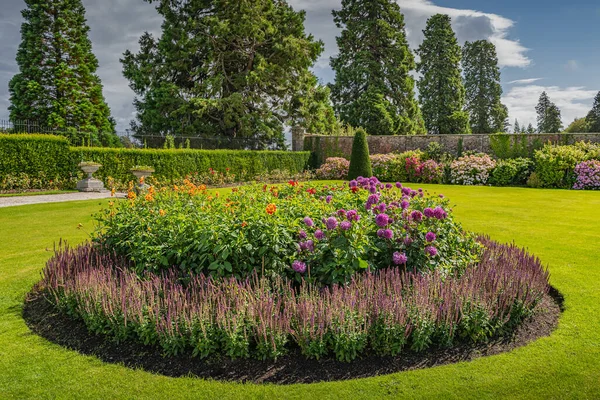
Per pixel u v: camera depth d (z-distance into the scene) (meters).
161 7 23.03
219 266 3.42
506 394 2.39
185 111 22.19
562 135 18.66
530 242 6.23
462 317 2.94
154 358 2.77
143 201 4.96
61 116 22.56
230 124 22.66
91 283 3.35
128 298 3.00
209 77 22.53
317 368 2.63
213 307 2.95
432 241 3.71
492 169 18.28
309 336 2.71
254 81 21.91
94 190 14.30
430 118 35.62
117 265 4.05
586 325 3.34
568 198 12.10
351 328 2.71
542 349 2.92
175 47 22.58
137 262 3.98
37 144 14.00
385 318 2.79
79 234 6.94
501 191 14.45
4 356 2.84
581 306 3.74
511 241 6.31
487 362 2.74
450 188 15.91
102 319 3.05
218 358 2.74
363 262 3.44
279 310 3.01
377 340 2.78
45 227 7.52
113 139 19.45
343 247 3.42
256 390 2.41
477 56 42.72
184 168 17.33
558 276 4.59
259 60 22.67
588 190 14.84
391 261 3.72
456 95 34.97
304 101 24.06
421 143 22.30
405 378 2.54
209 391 2.41
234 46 23.00
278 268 3.50
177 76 23.69
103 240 4.50
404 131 30.83
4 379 2.56
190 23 22.06
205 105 21.19
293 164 22.86
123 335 2.93
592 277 4.54
